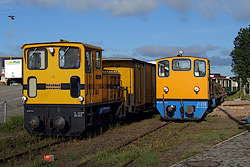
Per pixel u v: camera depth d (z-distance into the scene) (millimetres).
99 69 11719
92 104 10805
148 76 18172
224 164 6559
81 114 10242
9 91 35062
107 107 12453
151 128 13312
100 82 11773
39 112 10711
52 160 7547
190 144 9391
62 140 10328
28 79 10891
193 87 15180
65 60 10547
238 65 52188
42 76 10711
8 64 51031
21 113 18438
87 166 6832
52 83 10578
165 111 15672
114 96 13531
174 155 7824
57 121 10125
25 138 10711
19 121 13602
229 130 12375
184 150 8430
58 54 10578
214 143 9375
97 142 10141
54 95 10539
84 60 10352
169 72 15578
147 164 6918
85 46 10438
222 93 27969
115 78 13789
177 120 16469
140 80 16438
